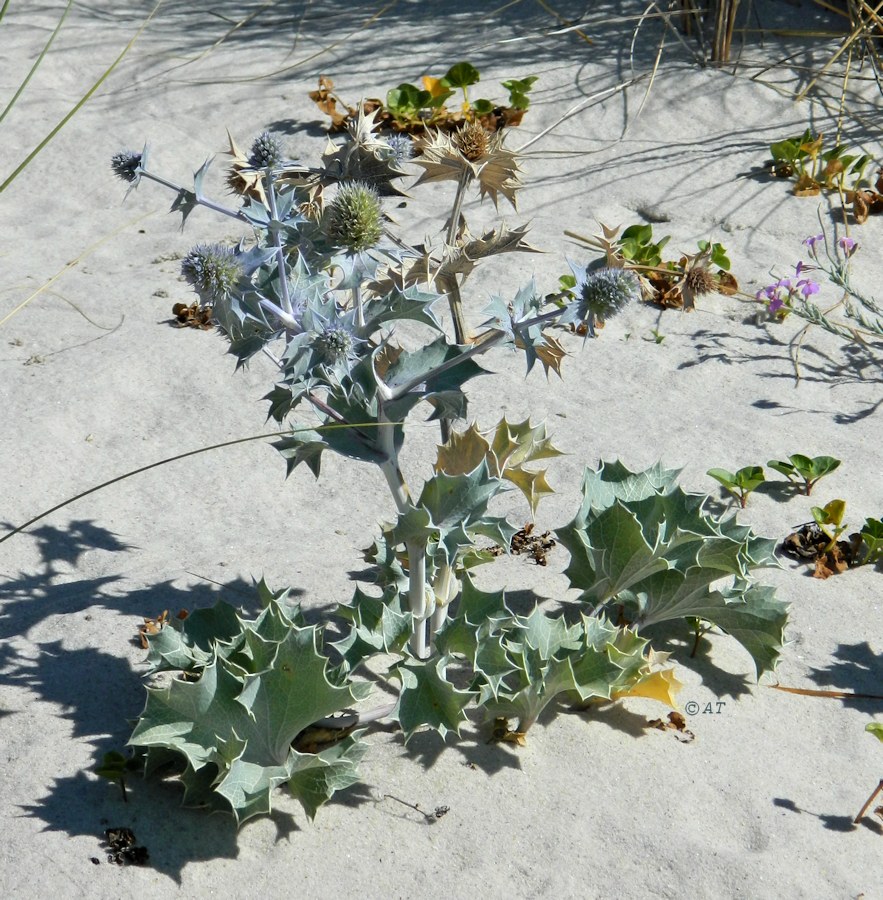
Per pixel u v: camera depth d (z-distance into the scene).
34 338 1.07
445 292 0.75
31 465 0.91
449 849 0.64
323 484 0.92
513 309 0.65
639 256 1.18
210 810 0.64
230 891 0.61
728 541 0.71
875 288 1.17
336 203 0.65
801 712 0.72
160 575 0.80
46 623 0.76
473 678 0.69
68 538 0.84
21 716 0.69
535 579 0.81
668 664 0.75
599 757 0.69
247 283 0.64
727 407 1.00
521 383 1.03
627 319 1.13
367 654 0.68
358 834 0.64
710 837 0.65
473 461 0.74
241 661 0.65
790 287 1.08
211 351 1.06
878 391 1.03
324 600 0.78
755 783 0.68
